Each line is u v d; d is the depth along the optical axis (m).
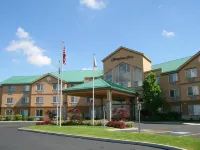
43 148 14.19
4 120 56.25
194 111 41.62
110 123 28.28
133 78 49.53
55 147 14.55
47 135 21.67
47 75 60.16
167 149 13.62
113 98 45.84
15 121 52.47
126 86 50.12
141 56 49.16
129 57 50.56
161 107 45.44
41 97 59.75
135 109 42.12
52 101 58.94
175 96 45.12
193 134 20.69
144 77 48.22
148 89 44.00
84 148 14.14
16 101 61.50
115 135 18.44
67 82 57.97
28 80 62.62
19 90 61.91
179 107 44.38
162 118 42.56
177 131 23.73
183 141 14.55
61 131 22.91
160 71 47.91
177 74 45.38
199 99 40.91
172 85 45.78
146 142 15.24
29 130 26.19
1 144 15.91
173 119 42.62
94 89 33.72
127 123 28.58
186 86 43.19
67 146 14.91
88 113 54.97
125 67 50.94
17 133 23.73
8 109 61.53
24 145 15.41
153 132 22.86
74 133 21.08
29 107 60.22
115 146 14.86
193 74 42.41
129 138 16.91
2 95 62.41
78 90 35.19
